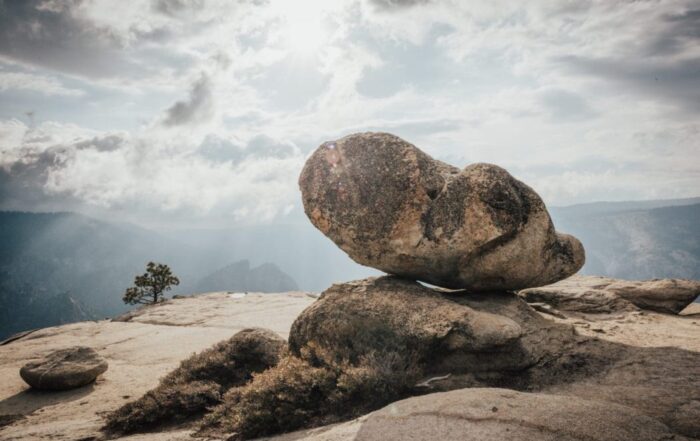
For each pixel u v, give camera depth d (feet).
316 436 20.93
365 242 35.88
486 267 33.94
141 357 60.85
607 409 19.01
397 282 36.94
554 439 16.60
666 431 17.48
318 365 32.04
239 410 27.68
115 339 74.43
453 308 32.24
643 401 23.11
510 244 33.09
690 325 39.29
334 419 25.77
